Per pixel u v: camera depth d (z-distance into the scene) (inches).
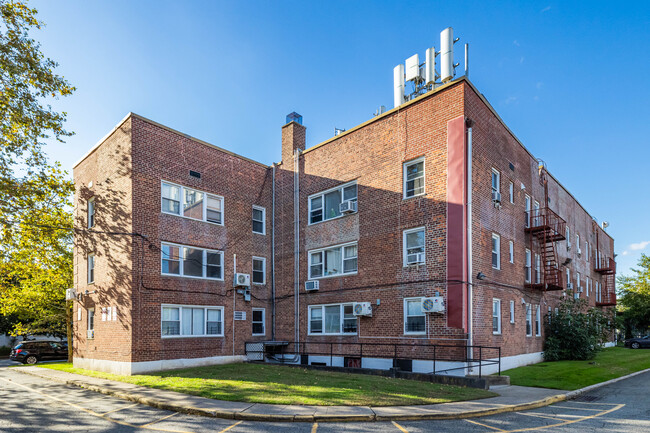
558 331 867.4
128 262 667.4
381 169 733.9
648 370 757.3
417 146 684.7
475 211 635.5
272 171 931.3
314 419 360.8
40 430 335.3
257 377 564.4
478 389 507.5
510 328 708.0
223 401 420.8
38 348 1087.0
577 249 1216.8
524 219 818.2
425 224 655.8
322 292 792.3
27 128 627.5
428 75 790.5
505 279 709.3
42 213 689.0
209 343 746.8
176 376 594.2
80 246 804.0
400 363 648.4
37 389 550.3
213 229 791.7
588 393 522.9
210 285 765.9
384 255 706.2
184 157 762.8
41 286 925.8
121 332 663.8
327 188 820.0
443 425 351.6
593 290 1374.3
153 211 703.1
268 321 867.4
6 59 575.5
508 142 780.6
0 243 674.2
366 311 698.8
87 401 457.4
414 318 652.1
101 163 758.5
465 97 639.1
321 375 584.7
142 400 440.5
